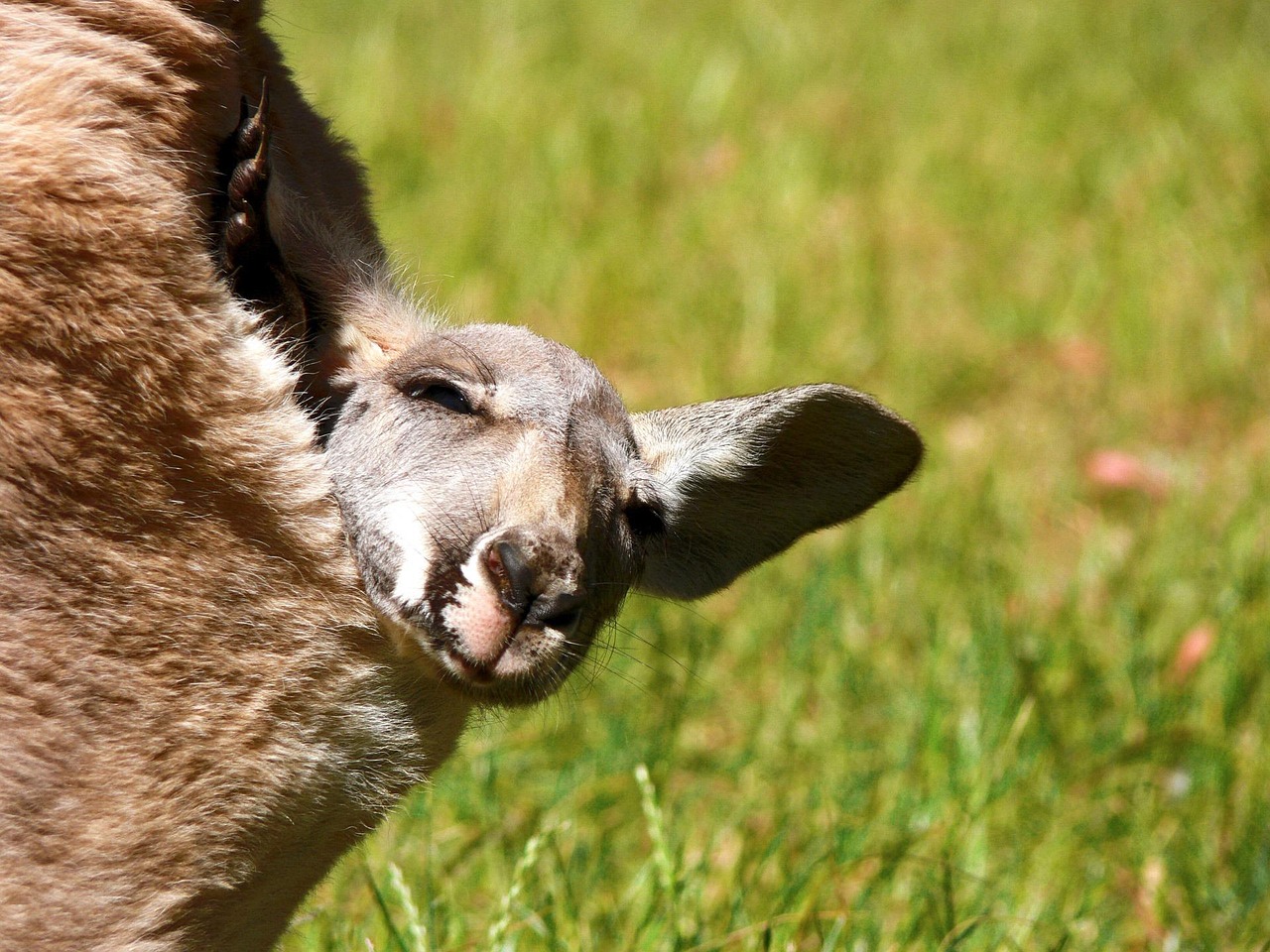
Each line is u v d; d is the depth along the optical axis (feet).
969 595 77.15
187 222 37.86
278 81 46.42
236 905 40.04
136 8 38.27
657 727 67.15
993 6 165.89
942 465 90.02
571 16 159.84
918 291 113.19
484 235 112.47
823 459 52.95
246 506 38.22
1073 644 71.46
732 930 52.37
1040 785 63.72
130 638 36.65
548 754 65.57
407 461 45.50
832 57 150.92
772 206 120.67
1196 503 85.25
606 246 112.98
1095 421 98.27
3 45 36.63
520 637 41.65
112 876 36.32
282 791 39.27
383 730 41.88
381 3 158.92
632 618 74.08
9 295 35.22
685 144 132.36
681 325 105.29
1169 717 67.77
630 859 60.39
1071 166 128.16
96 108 36.91
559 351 49.14
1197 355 104.32
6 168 35.47
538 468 44.93
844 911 53.42
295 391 42.60
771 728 69.15
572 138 127.13
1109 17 161.07
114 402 36.27
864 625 76.02
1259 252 114.52
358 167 51.06
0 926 35.04
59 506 35.78
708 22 159.02
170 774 37.14
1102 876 59.52
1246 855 59.62
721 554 54.24
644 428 52.37
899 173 127.95
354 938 50.70
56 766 35.47
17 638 35.22
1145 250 114.42
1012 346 107.34
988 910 54.13
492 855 57.16
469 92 134.72
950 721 66.74
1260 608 74.33
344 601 40.40
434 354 47.26
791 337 103.86
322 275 47.19
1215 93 136.87
